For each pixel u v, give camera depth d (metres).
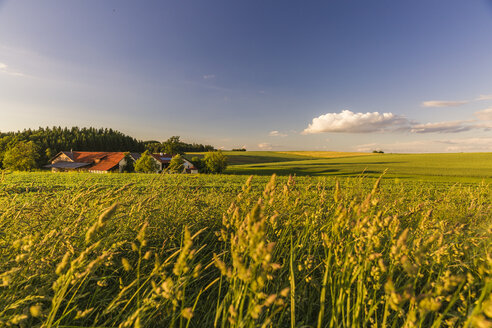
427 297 1.05
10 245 2.17
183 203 3.84
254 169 72.44
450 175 53.22
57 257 1.91
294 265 2.42
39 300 1.87
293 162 95.69
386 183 15.45
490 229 1.70
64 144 121.38
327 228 2.79
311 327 1.86
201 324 2.00
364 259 1.56
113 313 2.08
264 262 1.08
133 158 76.81
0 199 2.93
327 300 2.13
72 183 16.84
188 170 66.94
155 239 2.99
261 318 1.79
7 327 1.52
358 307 1.50
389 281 1.10
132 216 2.94
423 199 5.43
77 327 1.55
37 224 2.41
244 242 1.21
